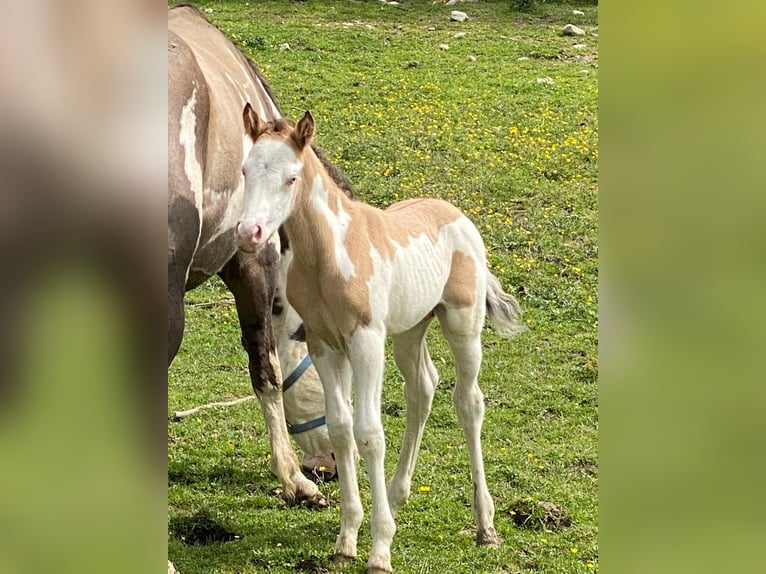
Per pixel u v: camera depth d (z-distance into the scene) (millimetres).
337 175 4992
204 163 4676
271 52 16828
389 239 4531
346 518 4660
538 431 6746
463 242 4988
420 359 4953
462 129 13492
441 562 4691
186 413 6922
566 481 5934
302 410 5871
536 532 5184
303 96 14656
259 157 3943
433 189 11352
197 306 9148
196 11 5891
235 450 6363
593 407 7176
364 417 4340
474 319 4945
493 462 6168
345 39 17953
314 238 4258
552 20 20297
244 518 5277
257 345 5715
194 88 4598
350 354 4375
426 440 6543
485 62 17031
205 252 5105
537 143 13117
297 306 4457
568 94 15305
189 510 5367
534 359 8031
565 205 11219
